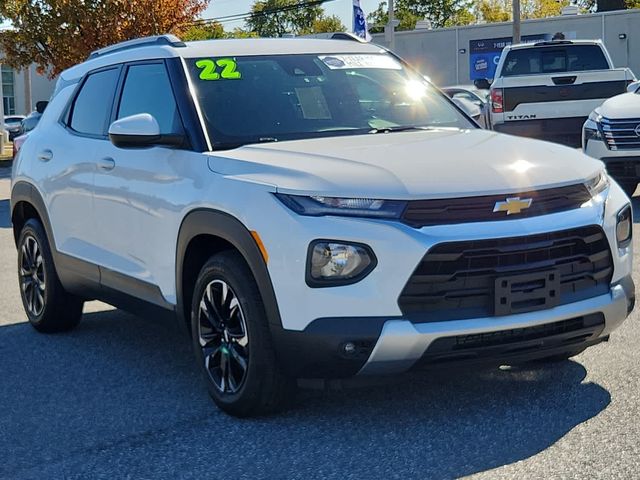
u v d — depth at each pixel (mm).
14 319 7215
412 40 41594
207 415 4746
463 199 4117
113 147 5660
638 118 11023
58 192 6234
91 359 5957
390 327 4016
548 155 4637
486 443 4164
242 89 5344
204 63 5453
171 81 5352
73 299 6566
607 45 37531
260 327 4359
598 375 5035
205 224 4625
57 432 4617
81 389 5312
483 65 40094
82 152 6000
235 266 4473
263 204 4297
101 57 6461
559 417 4434
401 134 5211
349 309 4062
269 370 4391
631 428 4246
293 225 4152
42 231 6566
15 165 6957
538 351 4316
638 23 37000
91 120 6160
